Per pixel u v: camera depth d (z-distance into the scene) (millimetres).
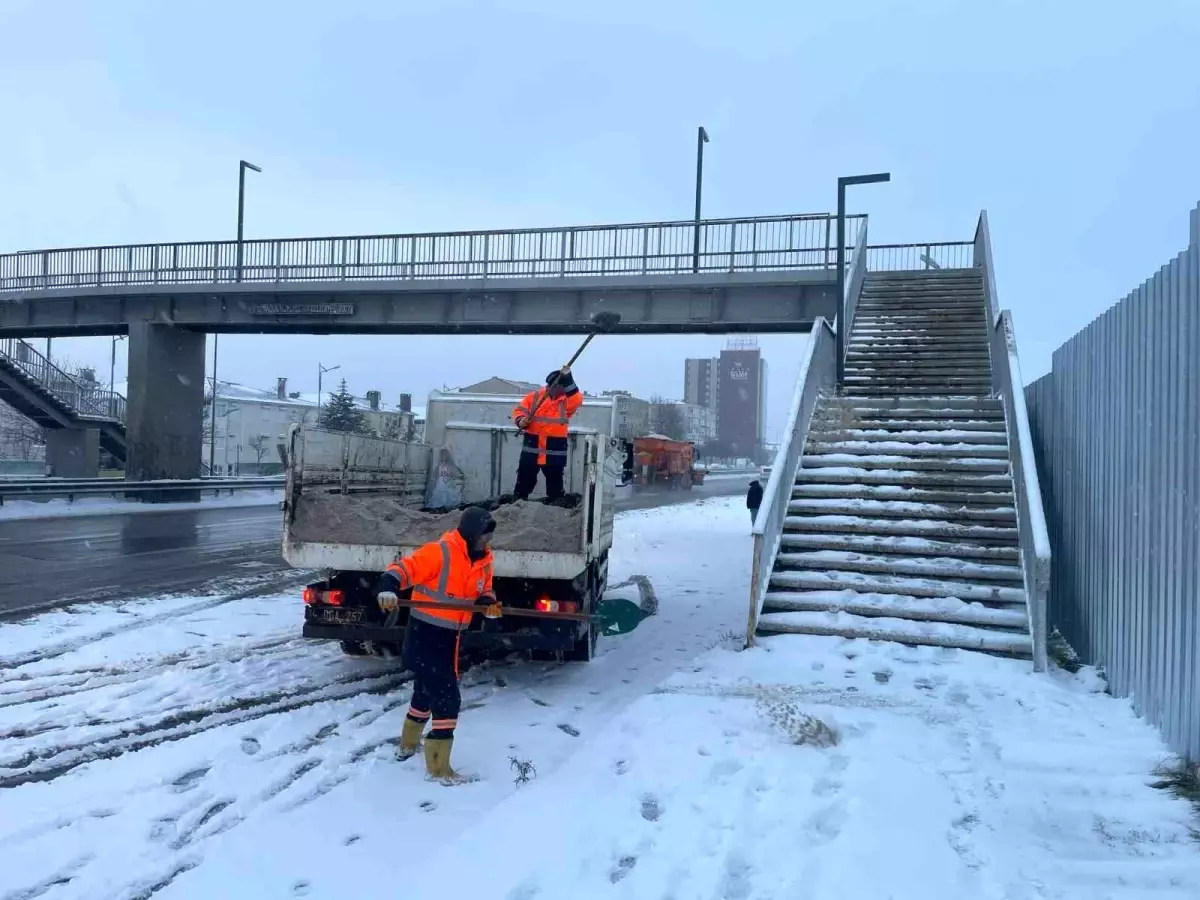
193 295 24922
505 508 7227
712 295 21016
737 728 5742
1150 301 5992
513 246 22109
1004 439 11070
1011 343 11305
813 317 20281
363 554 7285
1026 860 3969
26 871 3990
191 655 8094
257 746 5719
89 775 5141
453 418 11086
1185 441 5168
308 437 7508
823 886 3744
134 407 26312
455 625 5262
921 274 19531
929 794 4656
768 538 8930
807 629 8188
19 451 57812
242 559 14656
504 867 3879
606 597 10930
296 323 24688
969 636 7844
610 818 4379
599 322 8711
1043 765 5141
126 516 22594
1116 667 6691
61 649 8180
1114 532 6809
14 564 13383
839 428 12055
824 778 4914
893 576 8969
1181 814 4441
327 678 7398
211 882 3900
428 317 23188
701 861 3941
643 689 7328
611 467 9188
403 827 4508
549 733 6098
